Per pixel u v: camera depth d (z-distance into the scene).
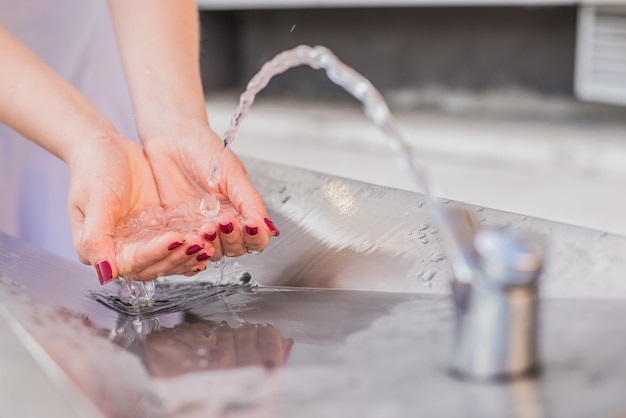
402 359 0.47
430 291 0.61
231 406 0.42
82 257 0.62
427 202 0.70
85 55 1.04
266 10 3.37
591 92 2.62
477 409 0.39
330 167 2.67
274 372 0.47
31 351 0.46
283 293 0.64
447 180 2.43
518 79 2.83
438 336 0.51
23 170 1.02
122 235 0.63
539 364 0.43
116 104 1.03
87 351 0.48
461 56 2.94
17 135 1.00
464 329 0.41
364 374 0.45
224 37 3.46
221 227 0.61
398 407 0.40
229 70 3.51
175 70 0.79
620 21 2.51
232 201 0.67
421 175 0.43
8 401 0.47
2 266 0.65
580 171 2.42
